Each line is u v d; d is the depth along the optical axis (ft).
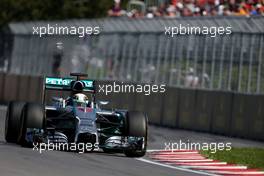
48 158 143.74
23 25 428.97
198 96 283.79
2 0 535.60
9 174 115.14
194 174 143.43
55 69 396.57
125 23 350.02
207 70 296.71
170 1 351.46
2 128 231.50
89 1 513.04
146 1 369.09
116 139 163.84
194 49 305.12
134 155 168.86
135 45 345.51
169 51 321.32
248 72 275.59
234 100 265.75
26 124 159.02
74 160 145.18
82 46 382.22
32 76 386.32
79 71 384.47
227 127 267.80
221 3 320.70
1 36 450.71
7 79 410.93
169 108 298.56
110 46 363.56
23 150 155.22
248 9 309.22
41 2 520.83
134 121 165.27
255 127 254.47
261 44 270.67
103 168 136.67
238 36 281.13
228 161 174.40
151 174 135.03
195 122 284.00
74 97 169.48
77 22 380.37
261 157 188.96
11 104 169.78
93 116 161.48
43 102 170.40
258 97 254.06
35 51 416.46
